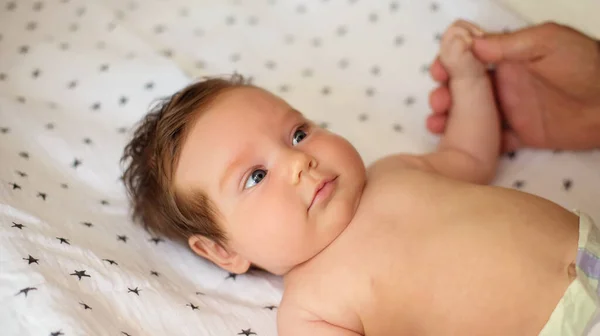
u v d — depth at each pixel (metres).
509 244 1.12
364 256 1.21
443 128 1.58
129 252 1.31
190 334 1.15
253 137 1.25
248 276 1.36
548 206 1.18
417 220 1.22
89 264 1.18
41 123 1.56
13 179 1.35
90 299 1.10
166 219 1.34
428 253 1.17
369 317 1.19
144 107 1.65
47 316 1.01
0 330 1.00
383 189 1.29
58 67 1.71
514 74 1.49
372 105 1.69
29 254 1.11
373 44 1.79
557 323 1.03
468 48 1.47
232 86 1.37
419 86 1.70
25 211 1.24
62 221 1.29
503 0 1.82
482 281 1.11
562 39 1.42
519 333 1.08
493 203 1.20
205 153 1.26
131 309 1.14
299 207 1.20
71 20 1.83
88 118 1.63
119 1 1.90
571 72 1.42
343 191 1.24
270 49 1.83
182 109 1.33
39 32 1.80
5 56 1.73
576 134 1.47
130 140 1.53
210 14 1.89
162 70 1.70
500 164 1.55
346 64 1.77
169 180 1.30
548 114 1.49
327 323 1.20
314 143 1.27
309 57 1.80
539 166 1.52
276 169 1.23
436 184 1.28
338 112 1.68
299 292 1.24
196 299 1.24
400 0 1.82
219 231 1.27
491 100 1.50
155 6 1.90
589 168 1.48
